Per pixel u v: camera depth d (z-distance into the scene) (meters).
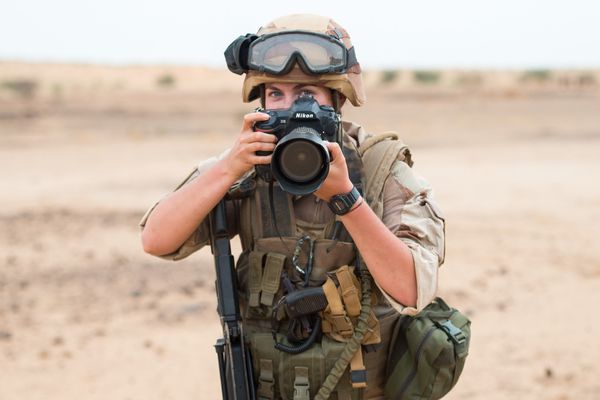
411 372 3.18
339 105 3.16
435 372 3.14
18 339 8.45
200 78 90.25
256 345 3.16
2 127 36.22
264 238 3.17
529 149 25.53
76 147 28.23
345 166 2.77
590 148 25.42
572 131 32.50
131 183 18.89
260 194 3.19
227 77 90.75
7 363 7.78
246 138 2.84
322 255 3.12
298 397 3.06
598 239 12.27
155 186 18.36
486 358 7.70
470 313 8.97
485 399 6.79
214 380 7.43
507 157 23.28
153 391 7.17
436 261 3.00
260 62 3.02
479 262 11.02
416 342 3.14
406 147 3.21
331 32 3.09
